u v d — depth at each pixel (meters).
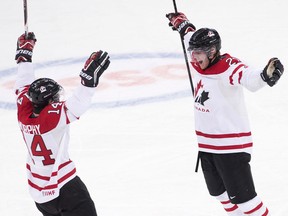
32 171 13.69
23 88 14.57
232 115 14.04
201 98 14.21
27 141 13.53
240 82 13.27
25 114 13.51
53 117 12.99
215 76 13.81
